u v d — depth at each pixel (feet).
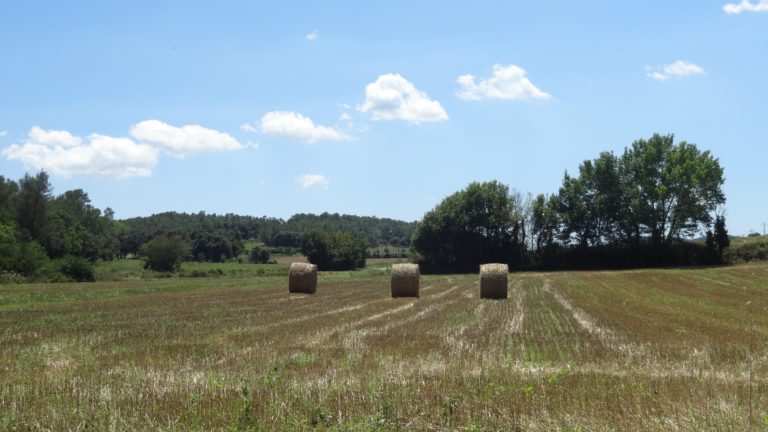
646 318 89.71
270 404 34.83
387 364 49.70
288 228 545.85
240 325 77.97
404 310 100.99
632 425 30.73
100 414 32.89
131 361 50.47
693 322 84.33
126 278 243.81
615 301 121.80
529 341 65.87
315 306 107.55
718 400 34.91
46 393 38.24
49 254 274.16
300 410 33.81
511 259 298.97
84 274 221.46
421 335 69.72
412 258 309.22
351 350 57.93
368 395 36.96
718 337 68.90
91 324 78.02
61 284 176.14
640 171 279.08
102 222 375.66
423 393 37.63
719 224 265.13
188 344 60.90
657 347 61.00
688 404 33.83
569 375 45.16
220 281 201.26
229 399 36.01
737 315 94.22
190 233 439.63
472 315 93.45
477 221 296.71
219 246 427.33
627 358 54.34
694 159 270.26
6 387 39.73
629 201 282.36
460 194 305.73
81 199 384.47
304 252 340.39
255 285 176.24
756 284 168.96
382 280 209.15
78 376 43.70
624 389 39.42
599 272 241.35
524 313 97.45
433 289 159.84
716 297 131.75
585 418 31.78
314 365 49.67
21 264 205.67
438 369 46.98
